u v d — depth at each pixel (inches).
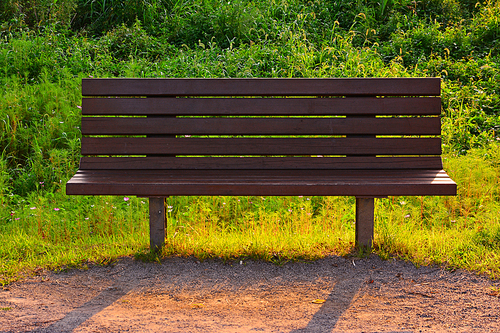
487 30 334.0
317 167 129.3
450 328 83.7
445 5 380.5
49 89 247.9
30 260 120.1
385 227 139.8
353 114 130.0
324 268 114.2
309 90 130.0
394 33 346.3
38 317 88.5
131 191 112.4
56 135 219.8
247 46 327.9
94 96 137.1
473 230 137.8
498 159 199.3
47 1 360.8
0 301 96.3
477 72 285.9
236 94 130.2
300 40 330.0
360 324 86.1
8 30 327.6
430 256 116.3
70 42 318.0
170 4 393.1
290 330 83.3
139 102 129.4
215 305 96.2
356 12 375.9
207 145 129.6
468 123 234.4
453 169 190.5
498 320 86.7
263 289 104.3
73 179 117.5
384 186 112.0
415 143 129.0
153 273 112.8
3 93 243.9
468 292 99.7
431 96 136.9
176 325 85.4
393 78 129.4
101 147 128.6
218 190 112.3
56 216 157.8
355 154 129.7
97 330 82.4
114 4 384.8
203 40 348.5
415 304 95.3
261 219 154.7
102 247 128.8
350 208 173.9
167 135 131.1
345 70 278.1
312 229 146.8
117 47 330.3
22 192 190.5
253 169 129.5
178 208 179.6
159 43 335.6
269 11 373.4
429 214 168.1
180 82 129.6
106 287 106.0
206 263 117.5
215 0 377.1
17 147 214.5
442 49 322.7
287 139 129.6
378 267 113.9
